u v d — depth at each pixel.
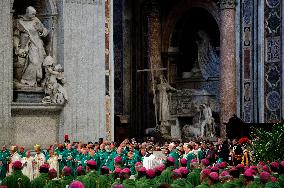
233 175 15.04
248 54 36.66
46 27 29.83
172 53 43.19
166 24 43.28
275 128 21.66
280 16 35.16
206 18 42.19
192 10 42.59
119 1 44.06
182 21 43.31
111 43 30.98
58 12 29.72
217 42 41.56
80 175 16.03
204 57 41.94
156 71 42.47
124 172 15.03
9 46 27.75
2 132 27.47
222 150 25.94
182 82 42.78
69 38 29.52
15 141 28.19
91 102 29.91
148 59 42.72
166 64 43.25
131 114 43.38
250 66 36.53
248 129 33.59
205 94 39.84
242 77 36.88
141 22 43.44
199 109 39.19
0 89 27.47
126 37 43.75
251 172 14.68
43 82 29.09
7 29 27.70
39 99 28.88
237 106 37.09
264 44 35.88
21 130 28.38
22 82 28.70
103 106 30.23
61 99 28.98
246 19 36.81
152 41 42.75
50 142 29.16
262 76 35.88
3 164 23.27
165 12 43.50
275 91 35.25
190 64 43.31
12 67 28.03
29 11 28.75
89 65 29.95
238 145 25.22
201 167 17.94
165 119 40.16
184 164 17.98
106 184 15.19
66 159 23.86
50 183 14.41
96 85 30.08
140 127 42.91
